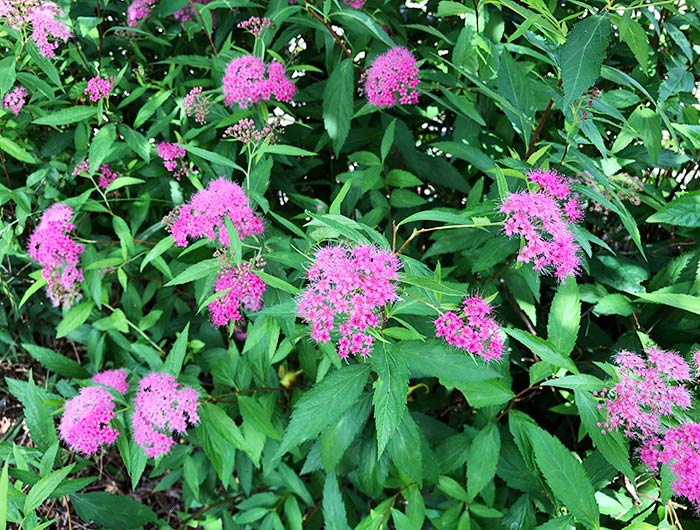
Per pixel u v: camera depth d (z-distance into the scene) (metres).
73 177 0.54
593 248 0.48
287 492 0.51
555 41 0.37
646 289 0.46
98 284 0.50
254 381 0.49
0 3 0.44
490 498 0.42
